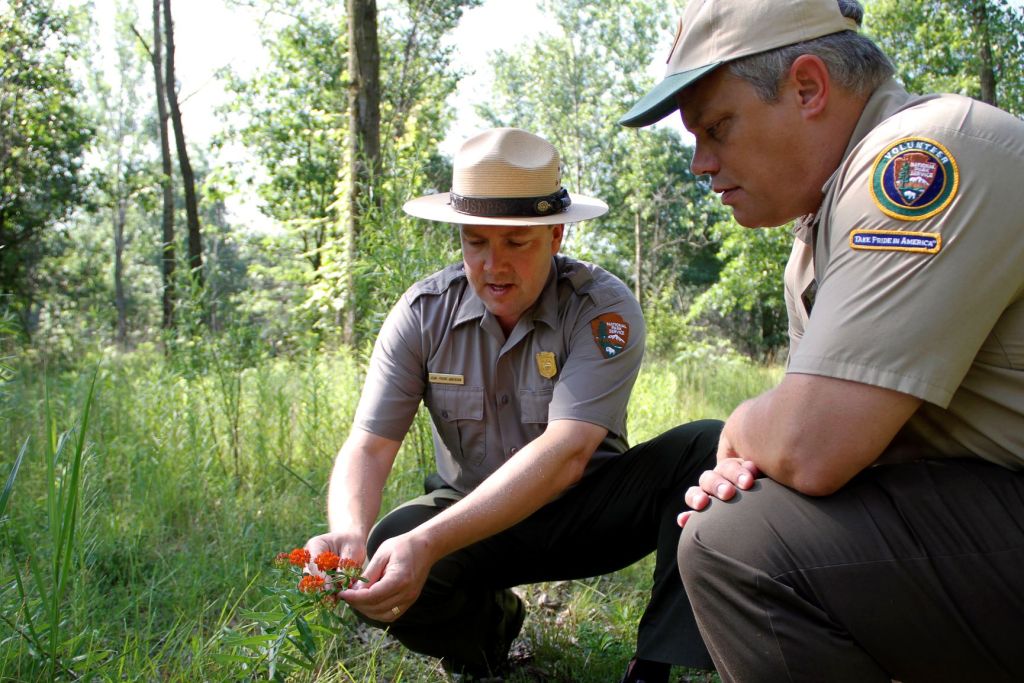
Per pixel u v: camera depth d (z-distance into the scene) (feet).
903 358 5.22
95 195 70.79
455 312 8.09
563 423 7.28
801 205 6.25
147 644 7.87
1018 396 5.41
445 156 88.22
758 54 5.93
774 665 5.65
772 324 107.34
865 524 5.52
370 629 9.09
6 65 59.67
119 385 18.75
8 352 20.24
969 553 5.37
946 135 5.33
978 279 5.16
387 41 77.71
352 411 16.60
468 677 8.29
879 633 5.55
